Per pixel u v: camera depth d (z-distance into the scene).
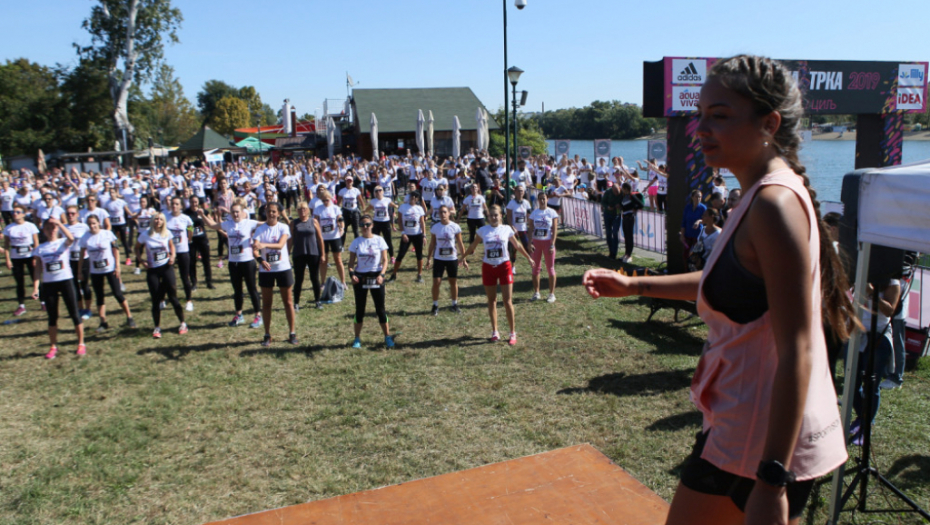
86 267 9.41
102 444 5.17
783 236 1.02
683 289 1.53
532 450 4.81
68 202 15.68
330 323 8.79
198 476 4.64
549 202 16.42
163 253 8.20
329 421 5.52
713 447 1.24
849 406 3.46
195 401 6.06
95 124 49.41
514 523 2.62
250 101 101.88
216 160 42.50
